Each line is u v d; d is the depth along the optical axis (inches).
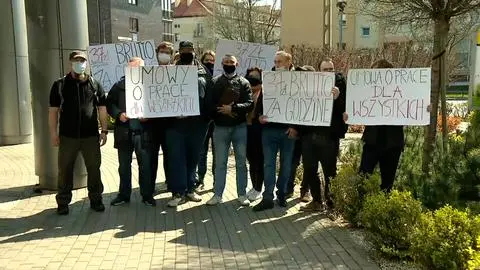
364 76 247.1
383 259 203.0
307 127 262.5
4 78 507.8
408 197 211.8
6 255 208.2
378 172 256.8
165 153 292.2
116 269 194.9
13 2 504.7
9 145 513.7
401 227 202.1
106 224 250.1
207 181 347.9
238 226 247.4
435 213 190.9
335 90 249.6
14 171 379.2
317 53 890.7
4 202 289.0
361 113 248.4
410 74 243.8
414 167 285.6
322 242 224.4
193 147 283.4
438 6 276.2
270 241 226.2
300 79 255.8
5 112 511.2
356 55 876.0
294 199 296.4
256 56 334.0
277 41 2073.1
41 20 300.2
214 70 326.0
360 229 240.1
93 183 270.4
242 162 280.2
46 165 309.6
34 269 193.8
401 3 286.8
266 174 273.4
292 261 202.8
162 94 267.3
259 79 286.0
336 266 197.3
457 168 243.6
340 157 384.5
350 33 2039.9
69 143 261.3
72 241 225.6
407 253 197.8
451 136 318.0
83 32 311.0
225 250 215.5
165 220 257.1
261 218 259.9
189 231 240.2
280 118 261.4
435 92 284.0
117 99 273.3
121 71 301.3
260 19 2074.3
